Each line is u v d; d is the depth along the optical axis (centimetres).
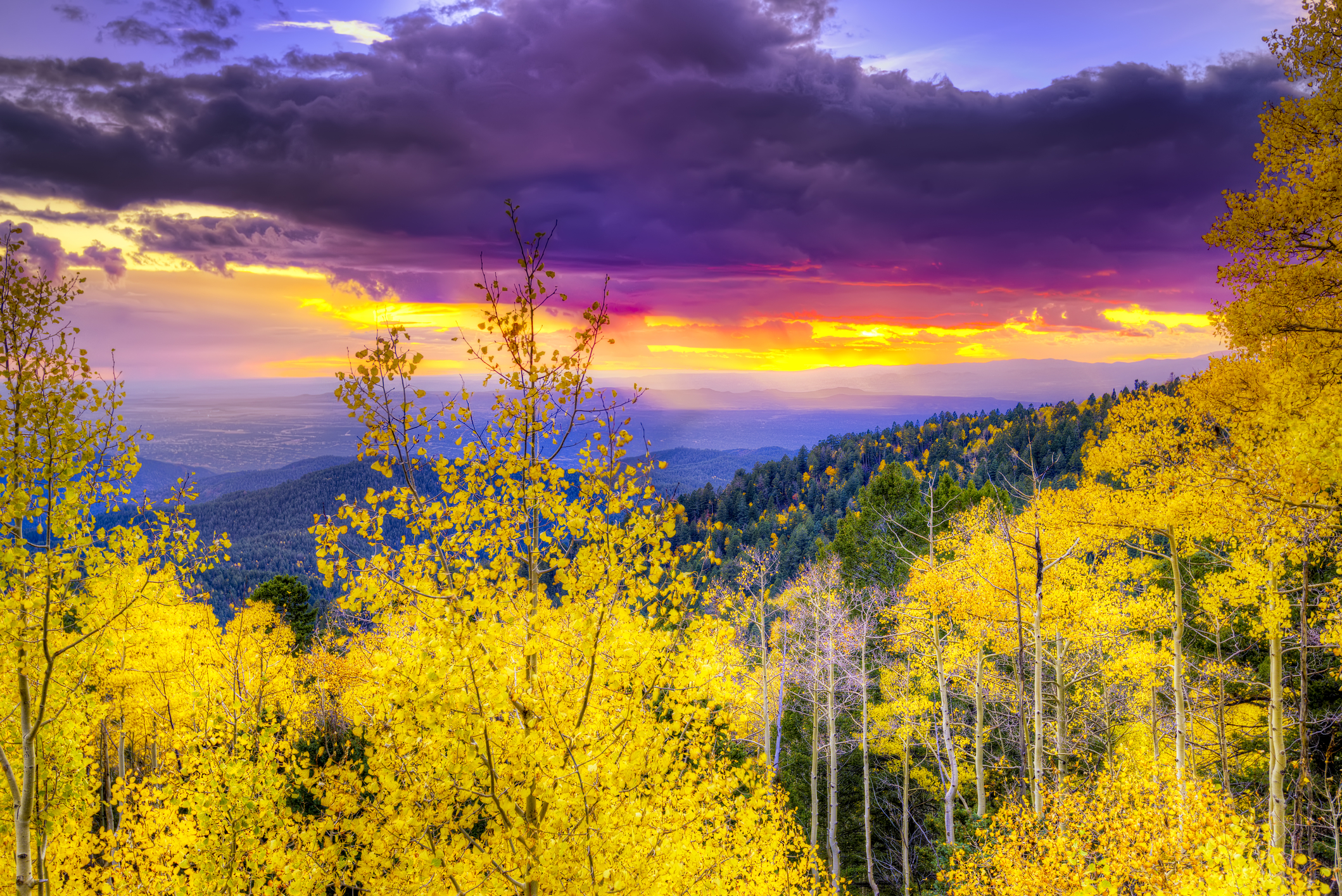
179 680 1240
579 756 601
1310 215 956
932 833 2056
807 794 2167
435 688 554
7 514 704
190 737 991
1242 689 1619
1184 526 1304
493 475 633
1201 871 933
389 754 629
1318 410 909
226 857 858
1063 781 1228
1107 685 1830
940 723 2125
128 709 1320
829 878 1644
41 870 805
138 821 1042
